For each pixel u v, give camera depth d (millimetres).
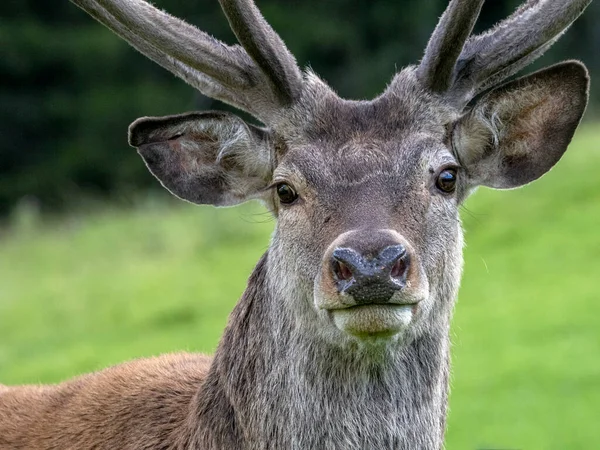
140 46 11445
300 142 10727
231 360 10602
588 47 59719
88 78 66188
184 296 32094
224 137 11234
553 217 33844
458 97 11172
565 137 11406
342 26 64812
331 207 10094
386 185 10148
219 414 10516
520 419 20344
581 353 23656
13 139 63969
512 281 29578
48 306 33250
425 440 10516
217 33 60750
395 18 64625
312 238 10117
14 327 31188
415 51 63938
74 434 11422
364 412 10305
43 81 66188
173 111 63875
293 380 10297
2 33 64438
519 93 11078
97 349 27203
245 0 10867
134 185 62312
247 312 10703
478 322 26484
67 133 64688
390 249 9297
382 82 62938
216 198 11500
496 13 56719
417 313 9656
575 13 11320
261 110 11148
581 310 26453
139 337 28234
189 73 11414
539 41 11273
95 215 50219
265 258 10758
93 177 63406
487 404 21234
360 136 10523
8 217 58812
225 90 11320
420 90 10961
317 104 10891
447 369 10883
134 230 42844
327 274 9461
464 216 34438
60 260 40562
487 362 23625
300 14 65125
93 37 65438
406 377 10406
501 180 11484
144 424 11047
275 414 10328
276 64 10906
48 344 28891
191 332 28016
